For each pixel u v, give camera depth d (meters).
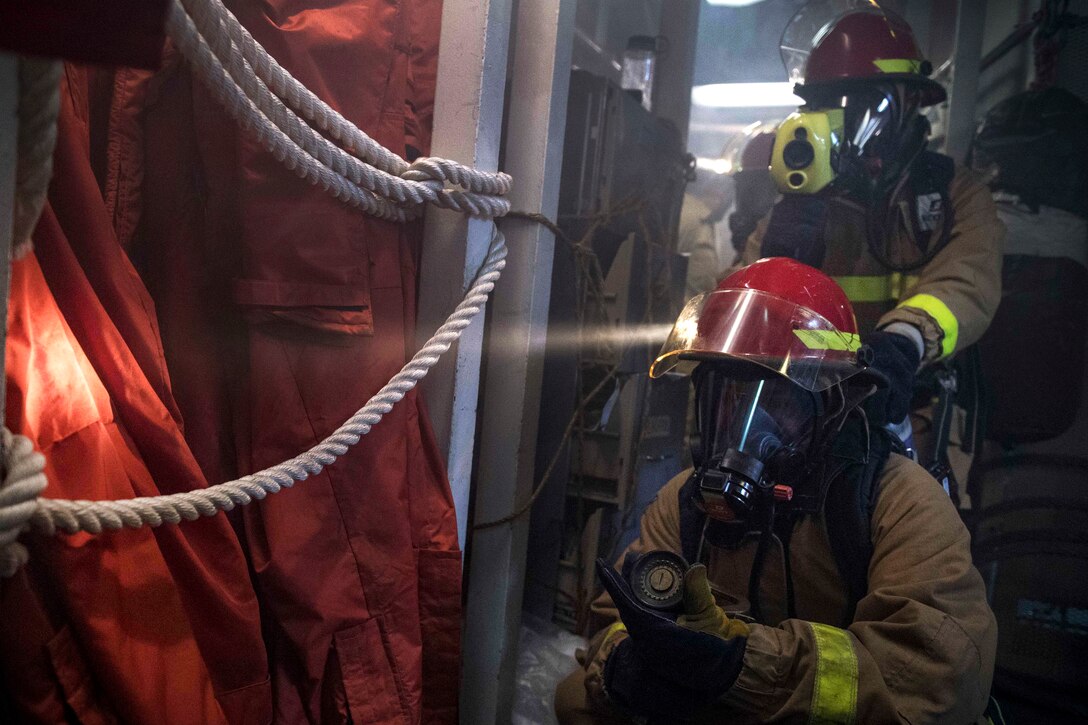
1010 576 2.91
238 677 1.37
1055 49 3.02
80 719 1.15
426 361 1.57
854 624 1.32
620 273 2.41
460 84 1.70
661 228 2.88
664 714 1.27
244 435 1.53
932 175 2.15
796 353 1.39
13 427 1.11
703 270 4.06
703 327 1.47
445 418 1.75
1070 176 2.93
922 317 1.94
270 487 1.35
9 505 1.03
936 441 2.32
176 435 1.33
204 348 1.55
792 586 1.45
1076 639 2.78
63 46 0.69
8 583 1.10
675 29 3.40
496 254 1.77
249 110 1.35
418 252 1.81
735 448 1.38
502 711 1.97
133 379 1.29
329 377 1.52
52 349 1.16
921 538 1.33
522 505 1.97
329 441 1.43
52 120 0.96
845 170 2.10
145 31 0.68
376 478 1.55
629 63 3.04
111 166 1.46
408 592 1.59
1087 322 2.89
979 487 3.04
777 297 1.47
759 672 1.26
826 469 1.44
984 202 2.17
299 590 1.45
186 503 1.25
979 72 3.55
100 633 1.15
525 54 1.90
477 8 1.68
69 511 1.11
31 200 1.00
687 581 1.26
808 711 1.21
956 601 1.28
